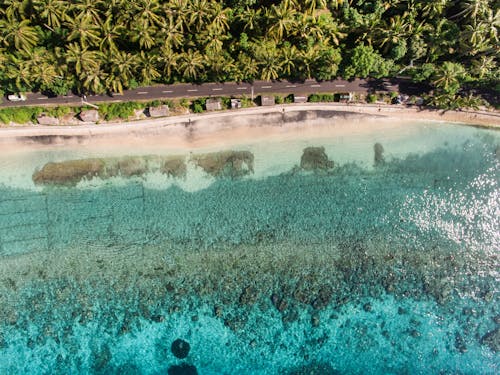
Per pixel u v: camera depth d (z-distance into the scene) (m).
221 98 44.56
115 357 45.53
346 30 42.16
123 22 39.09
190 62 39.84
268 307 45.81
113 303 45.47
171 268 45.56
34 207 44.56
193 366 45.69
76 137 44.44
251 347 45.81
